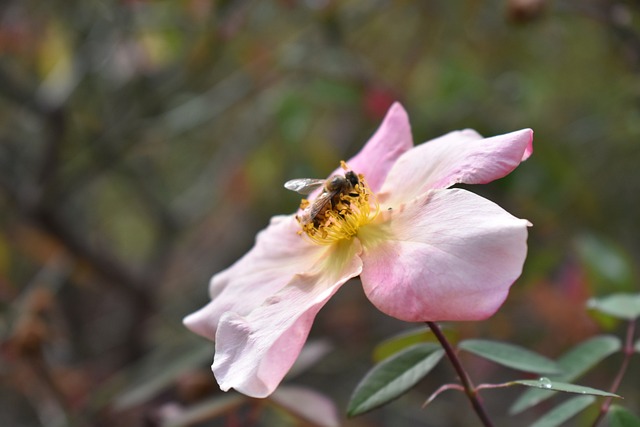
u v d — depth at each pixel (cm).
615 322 38
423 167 34
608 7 53
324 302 31
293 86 62
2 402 85
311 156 65
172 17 64
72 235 65
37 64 72
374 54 74
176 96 66
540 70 71
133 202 96
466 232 31
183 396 46
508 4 52
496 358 34
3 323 48
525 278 53
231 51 69
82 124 65
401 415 74
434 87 61
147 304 71
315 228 34
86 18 65
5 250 70
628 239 71
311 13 65
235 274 35
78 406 51
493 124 59
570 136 67
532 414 70
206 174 83
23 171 67
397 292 31
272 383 31
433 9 64
